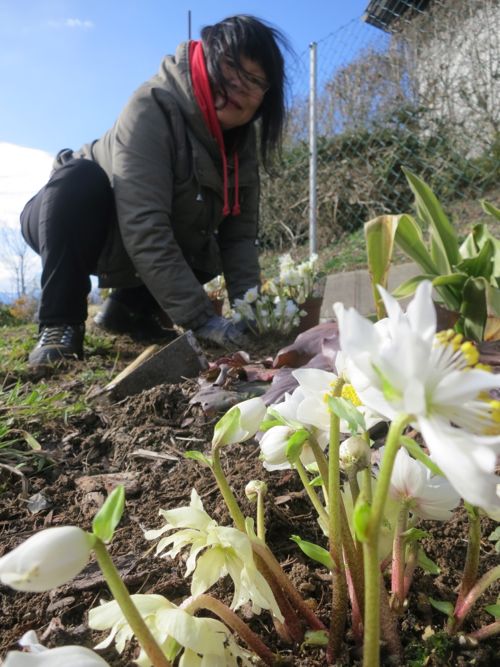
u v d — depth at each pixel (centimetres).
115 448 136
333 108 651
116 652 70
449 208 525
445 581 80
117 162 227
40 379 207
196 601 58
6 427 137
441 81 559
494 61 522
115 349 267
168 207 234
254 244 300
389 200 619
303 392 72
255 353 237
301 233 676
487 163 533
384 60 601
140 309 297
